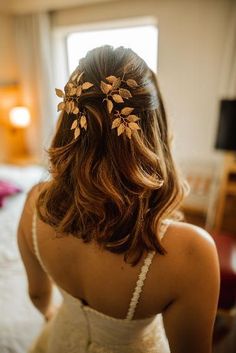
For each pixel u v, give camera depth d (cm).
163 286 42
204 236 42
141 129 42
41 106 305
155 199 44
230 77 221
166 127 49
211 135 255
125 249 42
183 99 255
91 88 41
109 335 54
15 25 294
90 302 51
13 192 190
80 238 45
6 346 94
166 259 41
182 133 266
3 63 296
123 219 41
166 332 48
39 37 277
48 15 275
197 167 265
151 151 42
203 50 232
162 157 45
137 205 42
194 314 43
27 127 329
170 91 257
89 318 54
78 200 43
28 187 205
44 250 50
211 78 238
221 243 154
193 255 41
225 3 213
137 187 41
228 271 134
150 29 258
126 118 40
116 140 40
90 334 56
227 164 207
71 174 44
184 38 235
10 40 297
